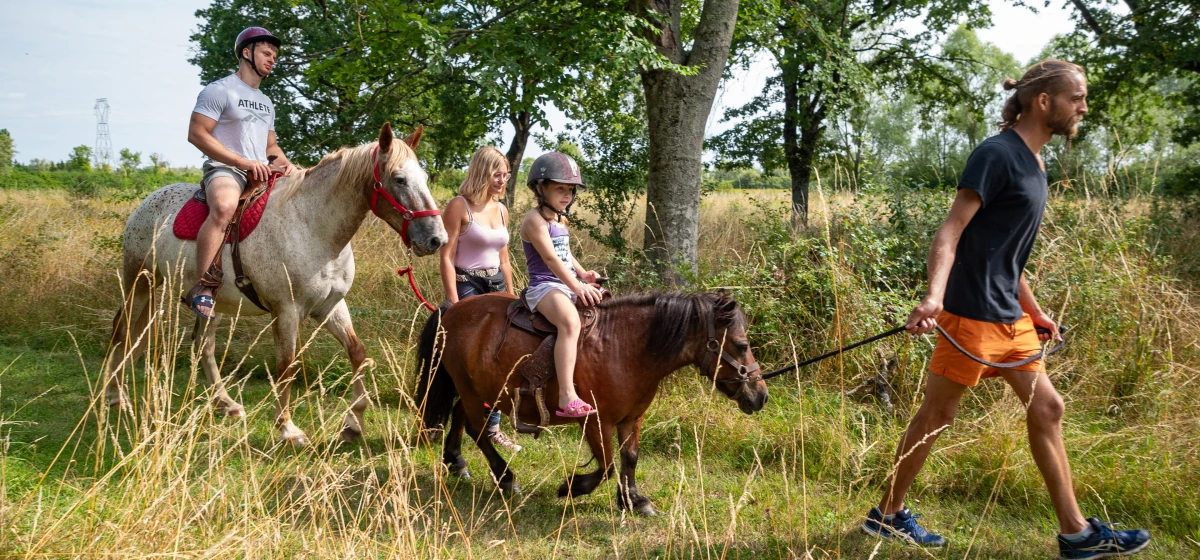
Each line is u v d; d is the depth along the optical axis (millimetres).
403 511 3207
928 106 17172
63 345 7270
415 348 6438
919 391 5316
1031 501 4230
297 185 5016
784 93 15289
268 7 16109
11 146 55000
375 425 5359
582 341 3789
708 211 11516
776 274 6453
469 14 9055
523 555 3521
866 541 3705
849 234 6641
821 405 5227
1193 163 12266
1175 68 11414
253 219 4941
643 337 3783
